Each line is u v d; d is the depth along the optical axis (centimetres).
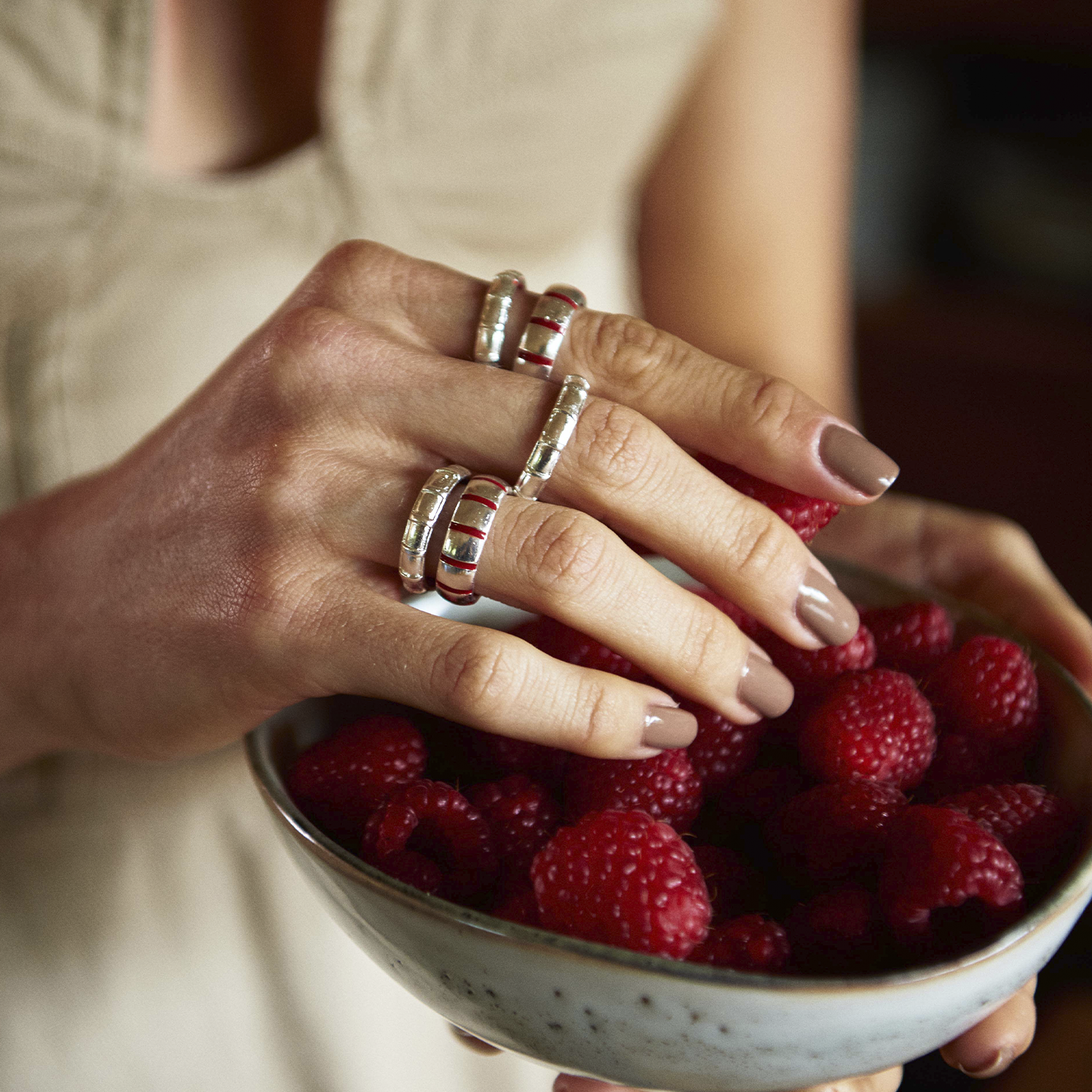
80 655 33
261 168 45
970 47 97
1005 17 93
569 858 27
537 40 46
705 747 31
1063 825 29
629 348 30
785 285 57
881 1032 25
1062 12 91
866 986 24
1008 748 32
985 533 39
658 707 29
